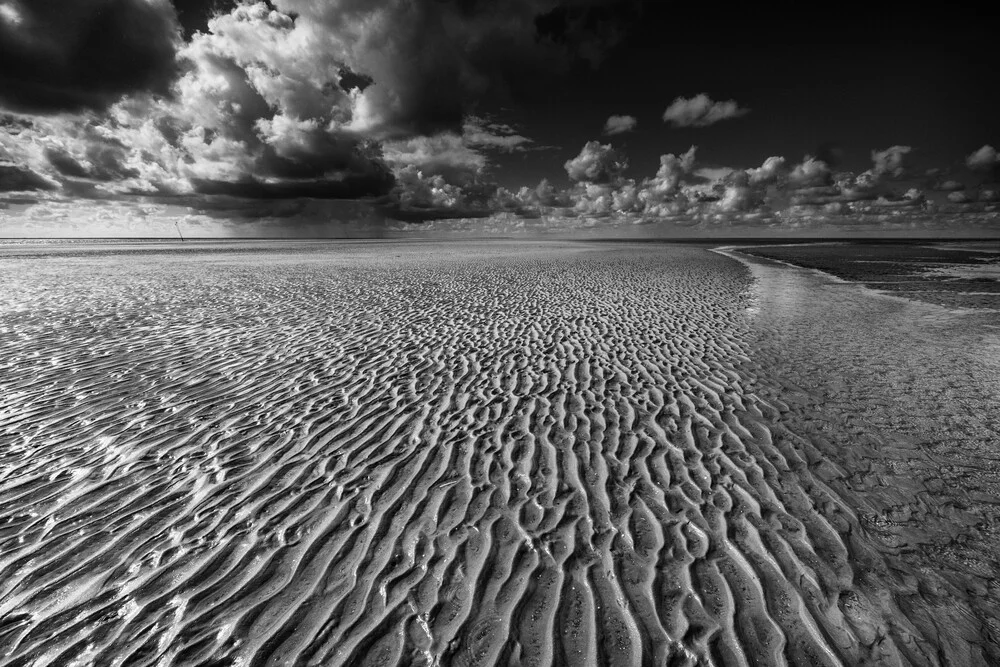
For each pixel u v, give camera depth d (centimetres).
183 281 1617
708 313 1062
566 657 230
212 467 402
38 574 280
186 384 596
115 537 313
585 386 596
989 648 235
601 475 394
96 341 792
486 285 1512
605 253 3372
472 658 229
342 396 561
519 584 275
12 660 226
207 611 255
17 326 892
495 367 666
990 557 298
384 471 399
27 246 5144
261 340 807
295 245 5494
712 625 248
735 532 322
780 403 546
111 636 239
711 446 444
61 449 428
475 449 437
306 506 349
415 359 702
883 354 745
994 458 420
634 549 305
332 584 275
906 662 227
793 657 230
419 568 288
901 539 315
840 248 4566
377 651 232
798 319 1016
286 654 230
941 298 1329
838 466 408
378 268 2125
